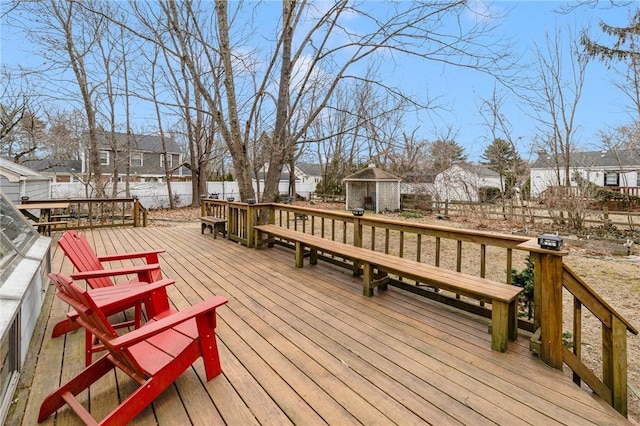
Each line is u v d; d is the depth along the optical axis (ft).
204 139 60.85
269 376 6.71
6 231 9.32
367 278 11.34
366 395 6.14
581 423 5.45
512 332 8.36
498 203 49.01
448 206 52.65
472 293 8.25
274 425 5.35
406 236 31.55
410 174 63.31
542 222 39.24
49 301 10.67
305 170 120.88
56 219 29.45
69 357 7.39
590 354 10.51
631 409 8.01
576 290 7.10
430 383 6.54
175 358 5.85
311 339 8.34
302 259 15.05
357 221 13.43
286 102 22.45
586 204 34.68
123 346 5.08
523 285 10.61
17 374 6.50
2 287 6.32
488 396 6.14
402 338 8.43
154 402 5.88
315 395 6.12
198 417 5.53
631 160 52.70
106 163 65.46
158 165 76.54
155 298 7.96
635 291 16.56
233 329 8.86
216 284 12.68
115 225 27.37
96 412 5.65
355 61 21.22
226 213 22.99
